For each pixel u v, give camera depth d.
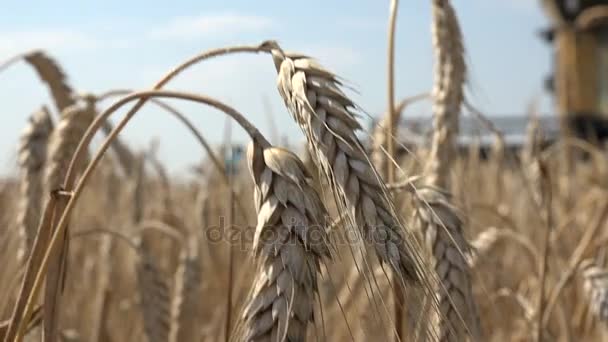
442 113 0.52
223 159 0.70
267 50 0.35
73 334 0.52
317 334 0.31
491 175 1.03
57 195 0.38
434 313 0.41
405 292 0.32
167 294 0.63
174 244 0.87
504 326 0.72
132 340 0.79
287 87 0.33
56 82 0.57
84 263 0.89
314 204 0.31
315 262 0.31
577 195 1.09
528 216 0.94
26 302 0.38
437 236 0.41
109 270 0.75
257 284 0.31
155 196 1.08
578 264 0.62
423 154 0.69
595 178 1.09
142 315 0.62
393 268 0.31
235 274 0.76
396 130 0.56
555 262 0.74
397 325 0.43
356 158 0.31
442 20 0.52
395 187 0.43
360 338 0.55
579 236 0.86
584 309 0.73
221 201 0.87
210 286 0.83
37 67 0.56
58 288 0.40
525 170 0.95
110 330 0.84
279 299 0.30
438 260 0.41
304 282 0.31
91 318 0.83
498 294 0.65
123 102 0.36
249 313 0.31
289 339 0.30
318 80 0.32
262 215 0.31
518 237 0.70
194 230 0.89
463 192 0.64
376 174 0.32
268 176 0.31
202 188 0.88
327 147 0.31
